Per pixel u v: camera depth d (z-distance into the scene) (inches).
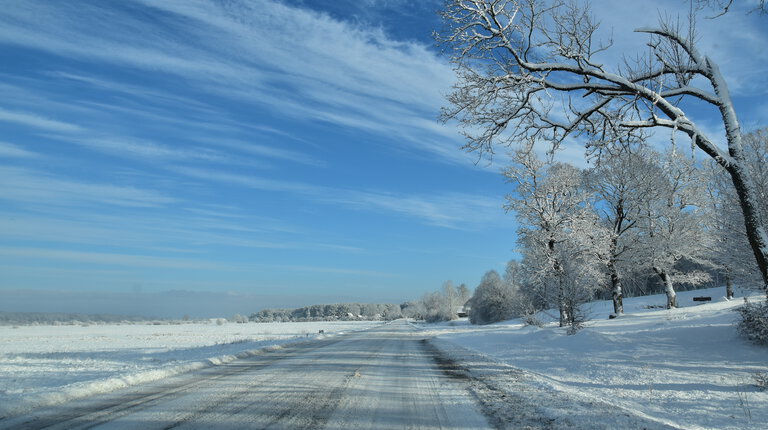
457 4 405.1
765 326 464.8
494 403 302.7
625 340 621.3
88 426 224.1
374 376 440.5
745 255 639.1
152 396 313.9
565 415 260.5
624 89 405.1
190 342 1333.7
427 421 249.1
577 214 1272.1
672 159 395.2
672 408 300.2
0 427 221.0
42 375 448.5
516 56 409.7
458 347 896.9
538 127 445.4
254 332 2311.8
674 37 408.2
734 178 401.4
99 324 5039.4
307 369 487.8
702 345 526.3
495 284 2669.8
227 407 276.4
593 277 1208.8
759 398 311.1
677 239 1320.1
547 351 683.4
